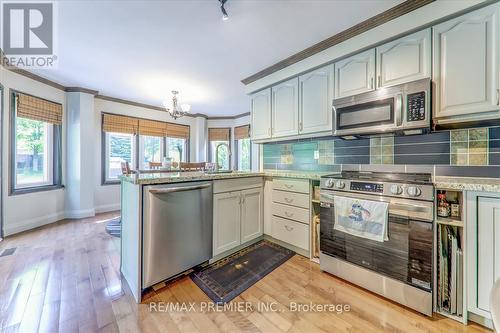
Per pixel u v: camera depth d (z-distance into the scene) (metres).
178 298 1.64
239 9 1.73
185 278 1.91
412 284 1.50
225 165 6.00
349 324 1.39
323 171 2.57
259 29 2.00
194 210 1.95
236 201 2.36
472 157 1.67
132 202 1.73
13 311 1.47
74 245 2.61
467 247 1.37
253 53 2.43
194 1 1.65
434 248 1.43
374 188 1.66
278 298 1.65
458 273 1.42
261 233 2.68
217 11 1.75
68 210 3.75
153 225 1.67
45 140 3.50
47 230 3.13
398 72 1.75
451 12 1.48
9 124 2.91
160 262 1.71
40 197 3.33
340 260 1.88
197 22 1.90
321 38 2.12
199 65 2.75
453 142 1.75
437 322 1.40
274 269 2.07
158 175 2.01
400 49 1.74
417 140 1.92
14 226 2.99
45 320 1.39
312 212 2.24
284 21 1.87
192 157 5.79
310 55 2.34
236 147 6.05
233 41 2.19
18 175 3.13
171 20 1.87
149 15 1.81
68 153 3.73
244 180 2.45
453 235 1.43
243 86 3.54
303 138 2.64
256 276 1.95
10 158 2.94
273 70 2.76
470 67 1.45
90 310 1.50
